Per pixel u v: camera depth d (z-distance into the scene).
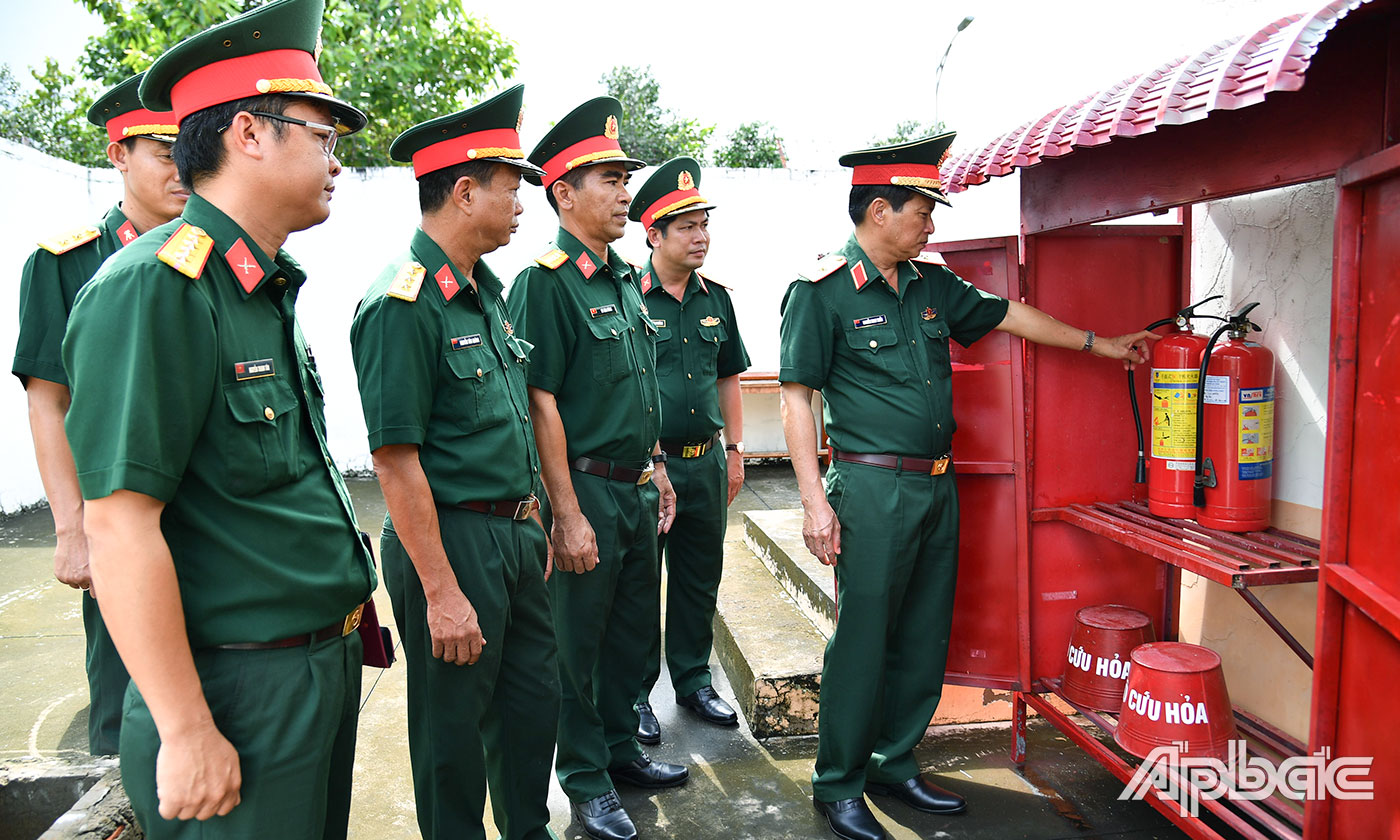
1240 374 2.09
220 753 1.19
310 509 1.35
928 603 2.45
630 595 2.57
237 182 1.30
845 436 2.38
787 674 2.93
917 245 2.33
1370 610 1.41
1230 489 2.13
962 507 2.63
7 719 2.97
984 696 3.00
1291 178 1.68
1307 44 1.37
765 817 2.47
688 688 3.16
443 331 1.78
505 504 1.89
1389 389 1.42
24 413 5.91
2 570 4.58
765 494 6.30
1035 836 2.33
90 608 2.26
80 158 9.89
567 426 2.42
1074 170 2.32
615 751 2.62
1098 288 2.57
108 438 1.11
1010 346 2.50
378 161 9.20
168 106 1.37
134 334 1.13
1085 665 2.43
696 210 3.02
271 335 1.35
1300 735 2.22
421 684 1.92
